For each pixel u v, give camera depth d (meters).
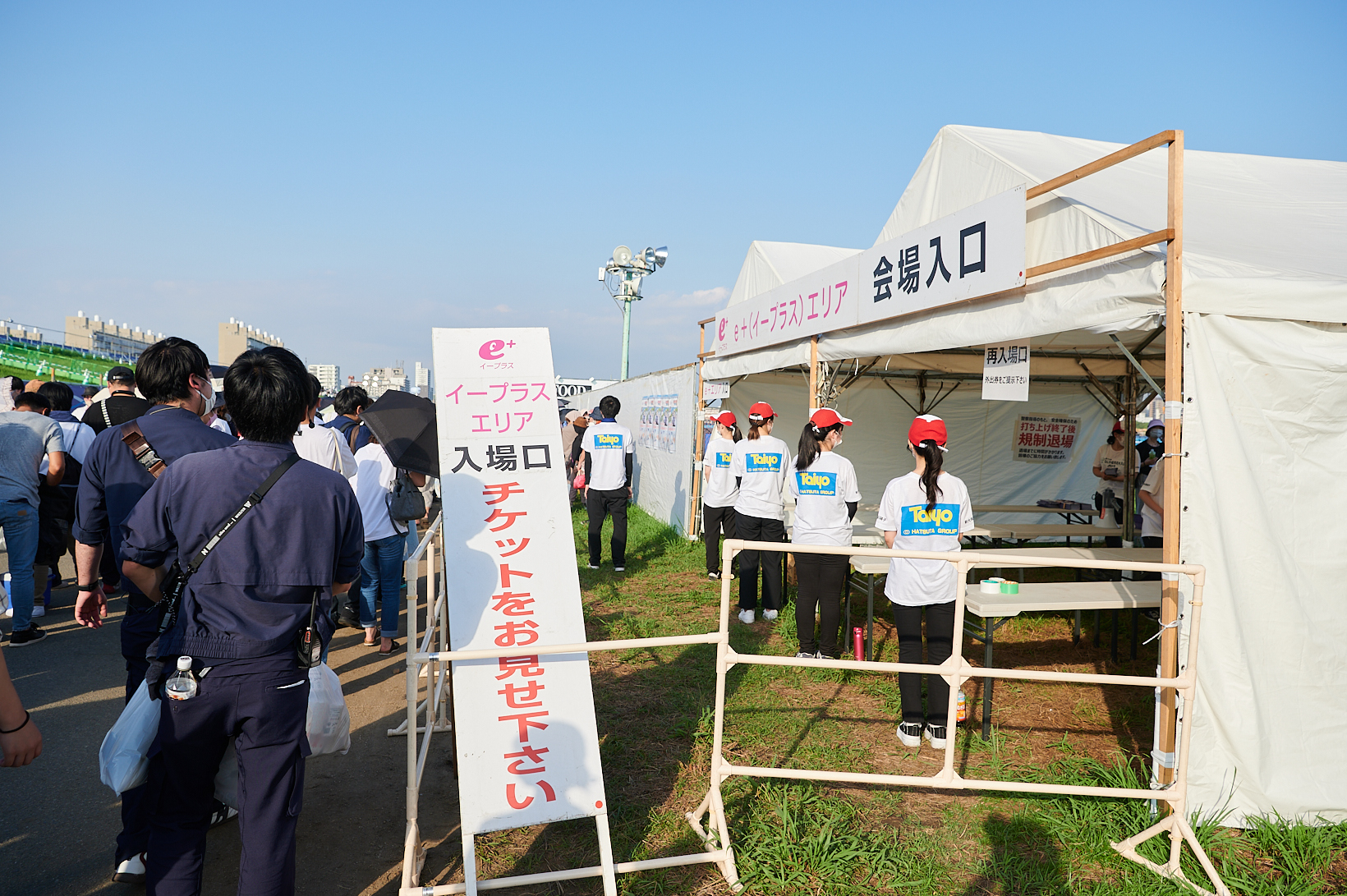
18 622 5.32
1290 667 3.25
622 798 3.43
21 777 3.49
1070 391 11.25
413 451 4.45
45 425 5.36
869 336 5.57
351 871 2.89
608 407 8.14
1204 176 5.56
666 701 4.59
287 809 2.14
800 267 8.33
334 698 2.82
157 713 2.46
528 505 2.92
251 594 2.09
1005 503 11.28
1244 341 3.17
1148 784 3.53
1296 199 5.29
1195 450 3.14
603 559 8.84
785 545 2.97
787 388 10.76
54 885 2.72
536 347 3.13
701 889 2.81
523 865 2.94
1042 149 5.05
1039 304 3.92
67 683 4.62
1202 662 3.16
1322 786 3.24
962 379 11.01
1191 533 3.15
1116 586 5.09
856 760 3.88
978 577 7.28
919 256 4.79
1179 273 3.12
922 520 4.03
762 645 5.73
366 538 5.37
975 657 5.91
